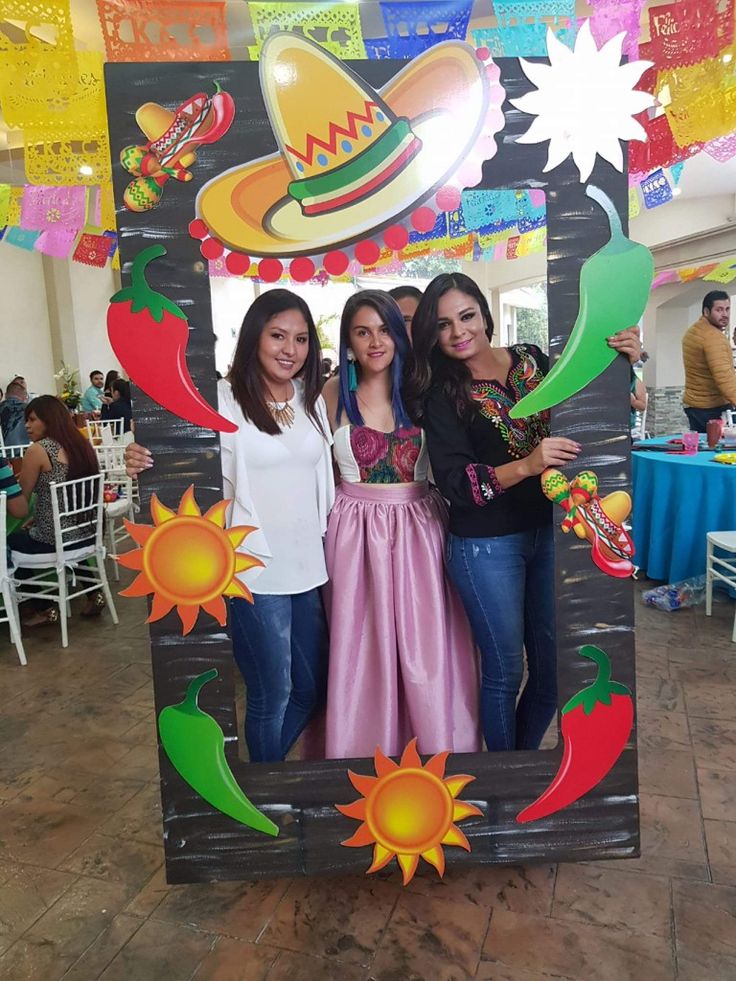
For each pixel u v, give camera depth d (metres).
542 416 1.64
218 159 1.41
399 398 1.66
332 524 1.73
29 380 9.66
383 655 1.70
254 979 1.43
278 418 1.59
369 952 1.48
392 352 1.63
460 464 1.62
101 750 2.37
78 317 10.16
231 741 1.59
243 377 1.55
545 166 1.44
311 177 1.43
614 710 1.60
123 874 1.75
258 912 1.61
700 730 2.32
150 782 2.17
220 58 1.46
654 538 3.73
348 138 1.42
